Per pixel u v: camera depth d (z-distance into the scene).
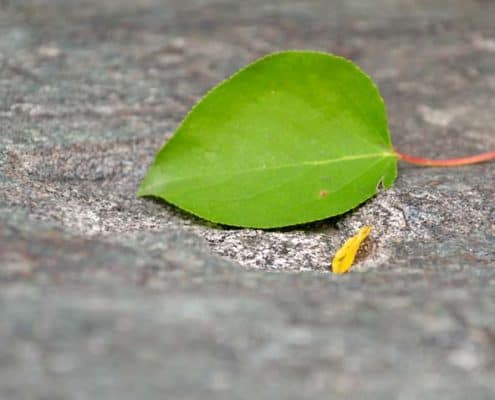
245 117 0.55
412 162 0.57
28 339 0.46
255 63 0.55
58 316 0.47
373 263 0.53
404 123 0.62
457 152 0.60
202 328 0.47
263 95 0.55
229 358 0.46
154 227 0.54
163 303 0.48
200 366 0.46
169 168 0.55
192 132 0.55
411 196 0.56
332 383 0.46
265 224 0.54
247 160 0.55
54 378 0.46
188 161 0.55
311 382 0.46
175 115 0.61
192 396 0.46
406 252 0.53
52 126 0.59
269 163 0.55
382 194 0.56
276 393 0.46
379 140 0.56
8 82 0.62
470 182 0.57
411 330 0.48
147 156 0.58
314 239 0.54
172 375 0.46
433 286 0.50
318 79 0.55
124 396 0.45
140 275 0.49
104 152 0.58
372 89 0.56
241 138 0.55
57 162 0.57
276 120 0.55
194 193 0.54
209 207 0.54
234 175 0.55
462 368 0.47
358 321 0.48
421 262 0.53
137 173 0.57
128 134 0.59
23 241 0.50
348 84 0.55
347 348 0.47
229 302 0.48
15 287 0.48
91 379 0.46
